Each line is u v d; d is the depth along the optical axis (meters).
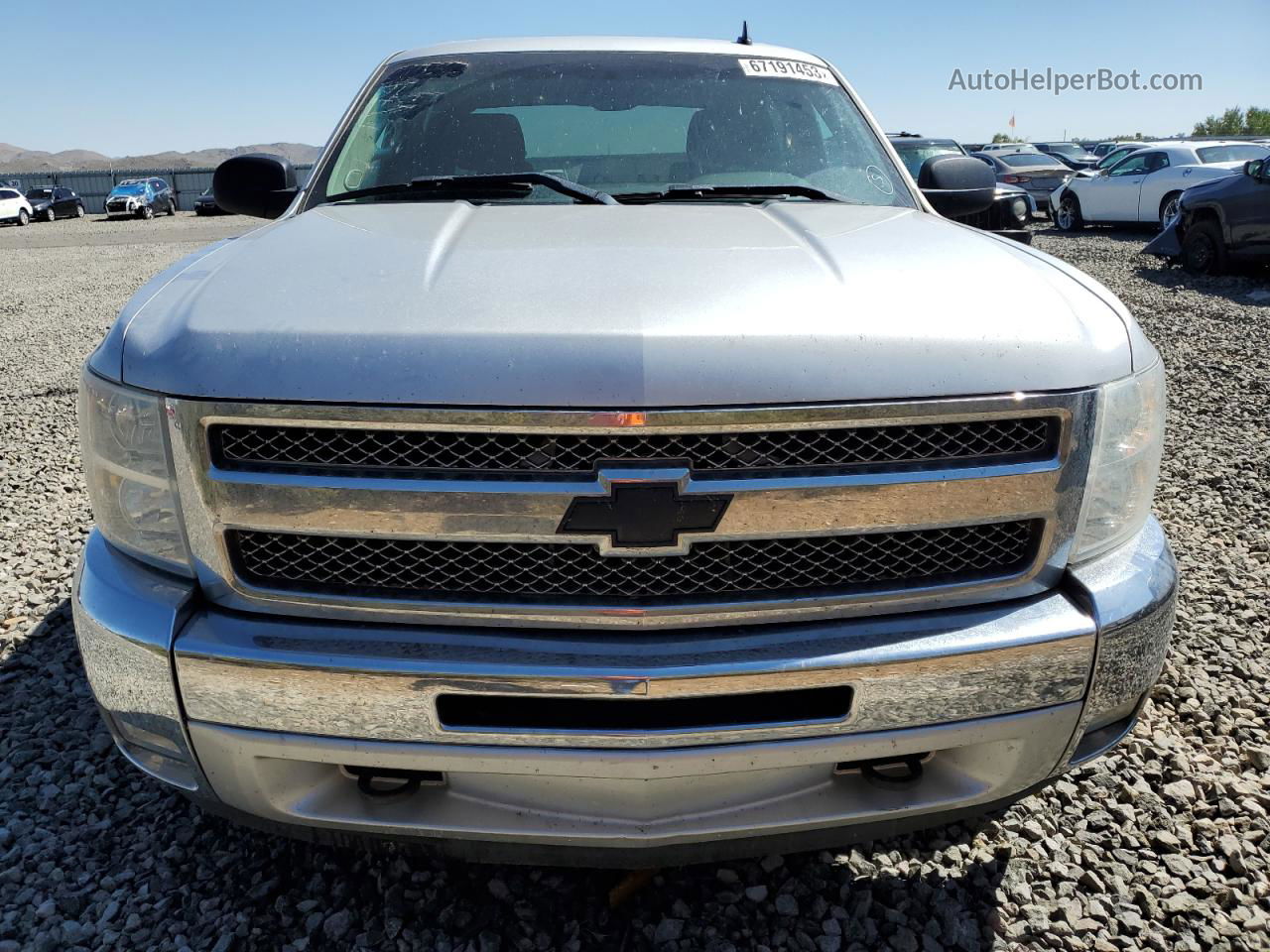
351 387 1.45
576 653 1.51
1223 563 3.58
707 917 1.93
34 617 3.23
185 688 1.56
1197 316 8.61
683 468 1.46
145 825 2.21
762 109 2.78
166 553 1.60
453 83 2.82
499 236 1.94
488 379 1.43
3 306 11.66
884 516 1.52
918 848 2.13
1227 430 5.36
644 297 1.57
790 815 1.64
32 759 2.46
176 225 30.38
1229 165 14.65
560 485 1.45
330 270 1.73
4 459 5.11
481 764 1.54
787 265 1.75
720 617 1.54
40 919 1.92
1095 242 14.89
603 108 2.73
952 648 1.55
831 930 1.90
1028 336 1.58
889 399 1.48
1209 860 2.10
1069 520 1.61
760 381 1.45
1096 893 2.01
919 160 13.51
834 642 1.55
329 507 1.49
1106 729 1.75
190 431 1.50
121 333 1.65
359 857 2.09
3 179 45.53
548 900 1.96
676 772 1.54
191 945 1.86
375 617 1.55
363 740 1.54
